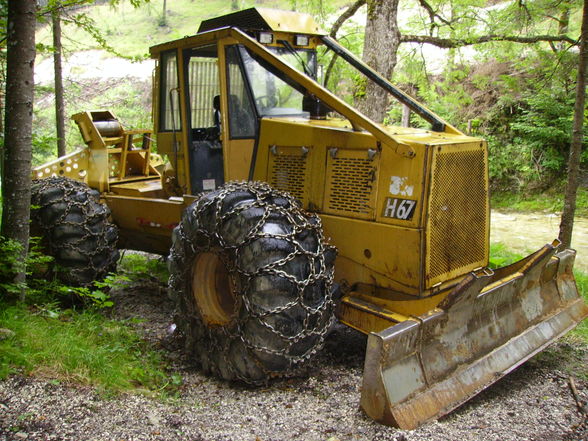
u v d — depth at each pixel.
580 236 9.62
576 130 5.88
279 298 3.34
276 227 3.44
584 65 5.77
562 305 4.38
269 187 3.76
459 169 3.72
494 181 12.66
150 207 5.15
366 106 7.85
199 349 3.82
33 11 3.80
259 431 3.02
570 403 3.54
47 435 2.74
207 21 4.88
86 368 3.47
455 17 8.98
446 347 3.41
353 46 9.06
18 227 3.97
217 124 4.75
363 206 3.79
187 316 3.85
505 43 9.16
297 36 4.55
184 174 4.80
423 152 3.49
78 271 4.71
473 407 3.44
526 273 3.98
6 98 3.87
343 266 3.95
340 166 3.89
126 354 3.89
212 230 3.60
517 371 3.99
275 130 4.19
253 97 4.29
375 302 3.80
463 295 3.33
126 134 5.95
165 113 4.95
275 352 3.39
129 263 6.57
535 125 12.32
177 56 4.64
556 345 4.46
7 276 4.00
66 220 4.67
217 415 3.21
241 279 3.45
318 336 3.52
